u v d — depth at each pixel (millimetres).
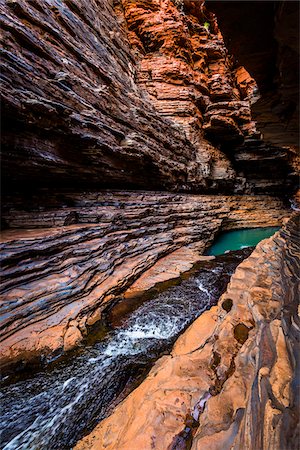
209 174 21469
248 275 7379
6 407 4707
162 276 10859
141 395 4258
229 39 3535
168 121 18094
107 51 15297
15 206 9297
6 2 8336
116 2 20891
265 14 2859
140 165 13648
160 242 13594
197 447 2580
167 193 16938
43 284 7230
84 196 11539
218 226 19391
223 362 4176
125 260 10812
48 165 9266
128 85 16344
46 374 5469
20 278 6855
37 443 4086
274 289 5324
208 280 10602
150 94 20297
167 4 22297
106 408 4633
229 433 2561
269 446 1604
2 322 5914
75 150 10008
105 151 11164
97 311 7723
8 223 8805
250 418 2234
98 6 16531
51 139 8930
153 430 3287
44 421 4449
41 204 10031
